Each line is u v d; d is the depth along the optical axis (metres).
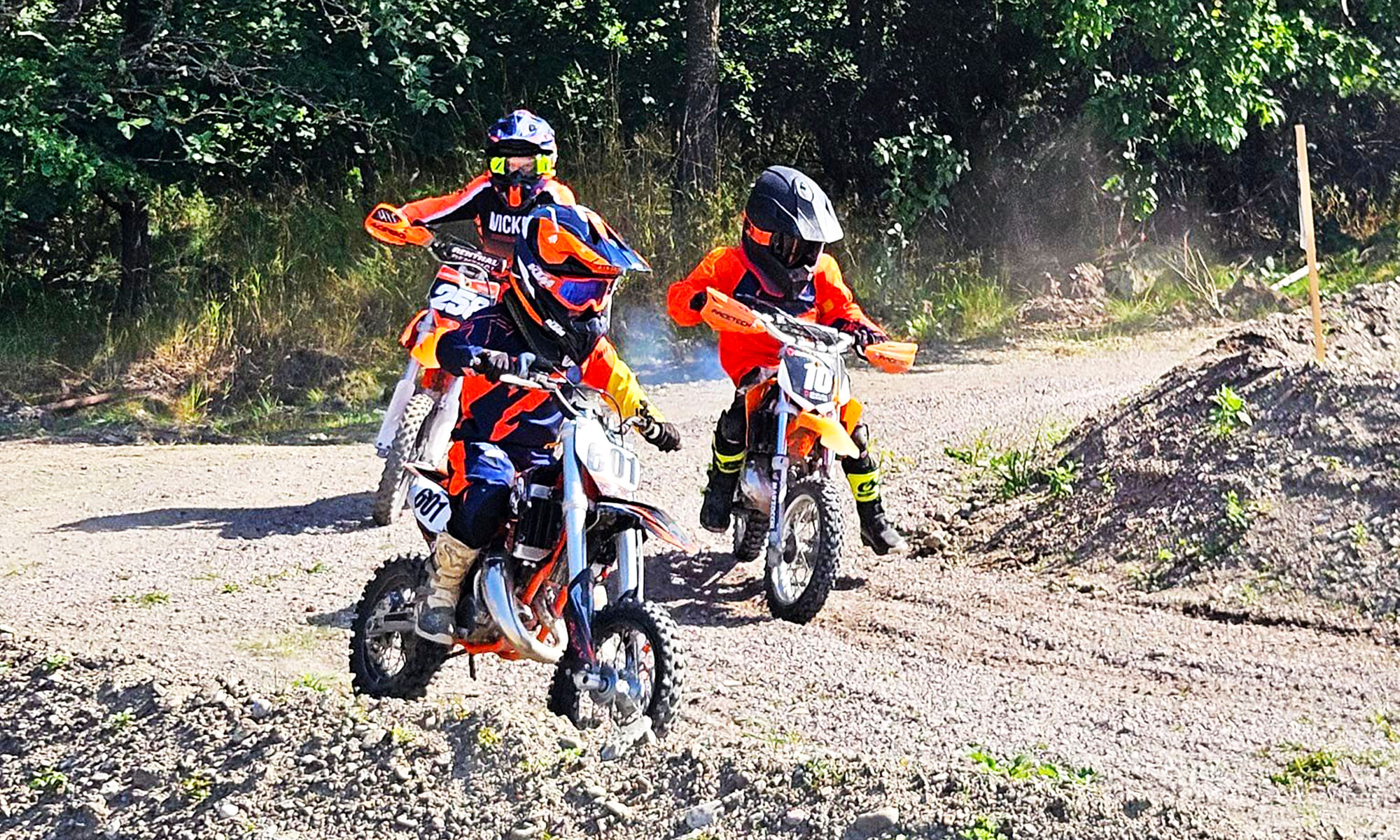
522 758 5.18
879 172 18.95
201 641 6.92
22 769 5.65
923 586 7.70
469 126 17.66
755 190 7.29
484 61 17.89
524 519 5.42
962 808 4.72
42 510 9.58
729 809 4.88
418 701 5.82
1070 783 4.94
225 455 11.46
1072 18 16.42
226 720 5.68
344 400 14.71
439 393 8.67
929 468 9.51
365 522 8.97
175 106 15.99
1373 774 5.34
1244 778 5.33
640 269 5.51
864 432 7.44
